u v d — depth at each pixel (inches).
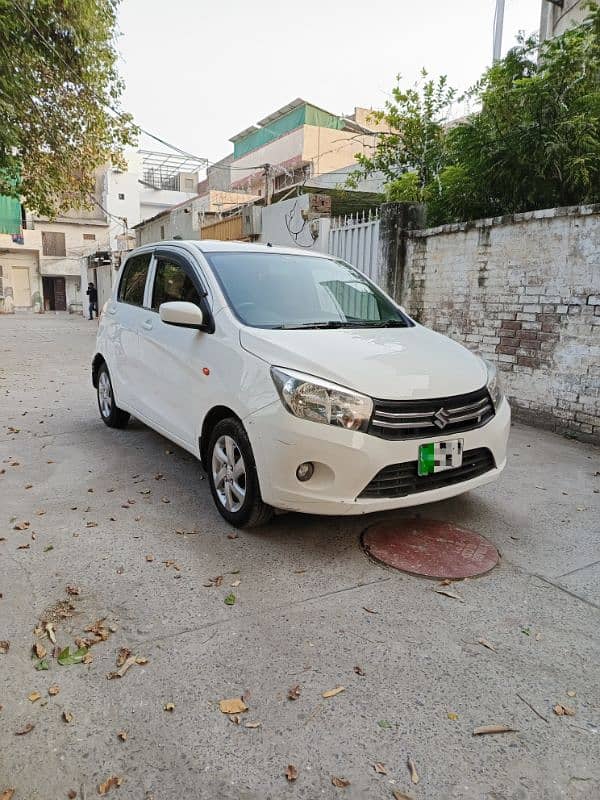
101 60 454.3
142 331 189.6
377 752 77.2
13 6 362.3
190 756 75.7
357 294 180.2
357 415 119.7
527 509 159.6
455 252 267.9
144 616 106.2
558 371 228.2
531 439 222.8
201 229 618.2
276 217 430.9
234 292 156.9
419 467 125.9
